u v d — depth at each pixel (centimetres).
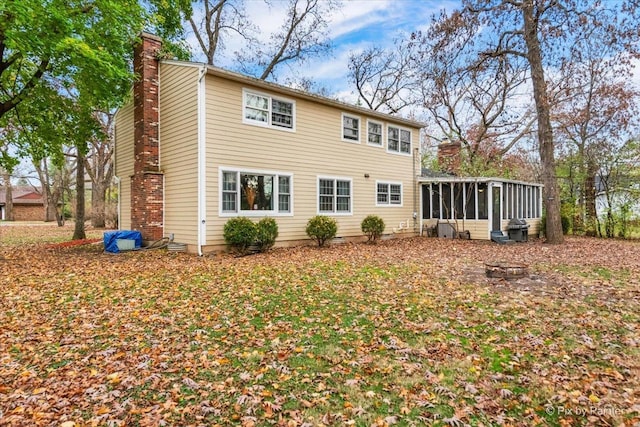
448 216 1739
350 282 723
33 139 1304
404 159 1750
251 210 1195
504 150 2411
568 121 1952
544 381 332
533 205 2009
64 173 3334
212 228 1105
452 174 2167
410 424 273
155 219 1214
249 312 539
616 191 1809
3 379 348
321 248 1279
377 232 1479
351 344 422
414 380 338
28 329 477
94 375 353
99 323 498
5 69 1084
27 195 4659
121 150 1444
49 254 1137
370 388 326
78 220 1627
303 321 500
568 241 1591
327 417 283
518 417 281
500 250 1246
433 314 522
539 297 599
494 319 497
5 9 755
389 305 567
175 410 294
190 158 1116
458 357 384
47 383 339
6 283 723
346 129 1501
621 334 437
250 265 912
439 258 1043
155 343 429
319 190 1393
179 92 1161
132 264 934
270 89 1232
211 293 643
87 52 896
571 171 1981
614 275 770
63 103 1262
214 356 392
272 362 377
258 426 273
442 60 1565
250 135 1189
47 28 877
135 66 1271
